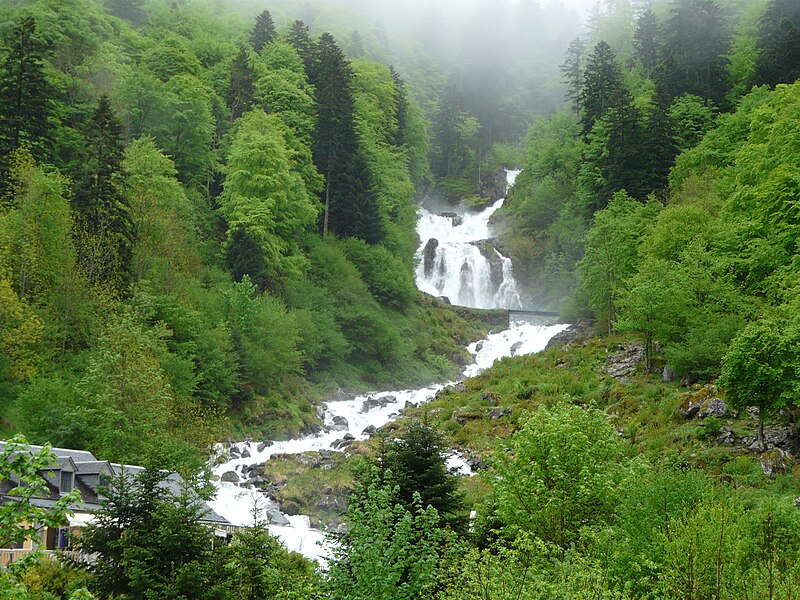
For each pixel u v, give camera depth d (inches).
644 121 4173.2
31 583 1213.7
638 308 2422.5
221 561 1228.5
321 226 4252.0
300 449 2672.2
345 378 3496.6
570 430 1357.0
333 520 2137.1
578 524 1252.5
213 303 3088.1
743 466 1724.9
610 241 3134.8
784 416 1868.8
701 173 3668.8
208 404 2714.1
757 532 1120.2
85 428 2105.1
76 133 3548.2
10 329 2362.2
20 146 2940.5
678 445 1902.1
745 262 2396.7
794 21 5027.1
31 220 2615.7
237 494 2223.2
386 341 3705.7
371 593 995.9
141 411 2138.3
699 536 969.5
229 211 3683.6
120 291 2736.2
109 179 2886.3
